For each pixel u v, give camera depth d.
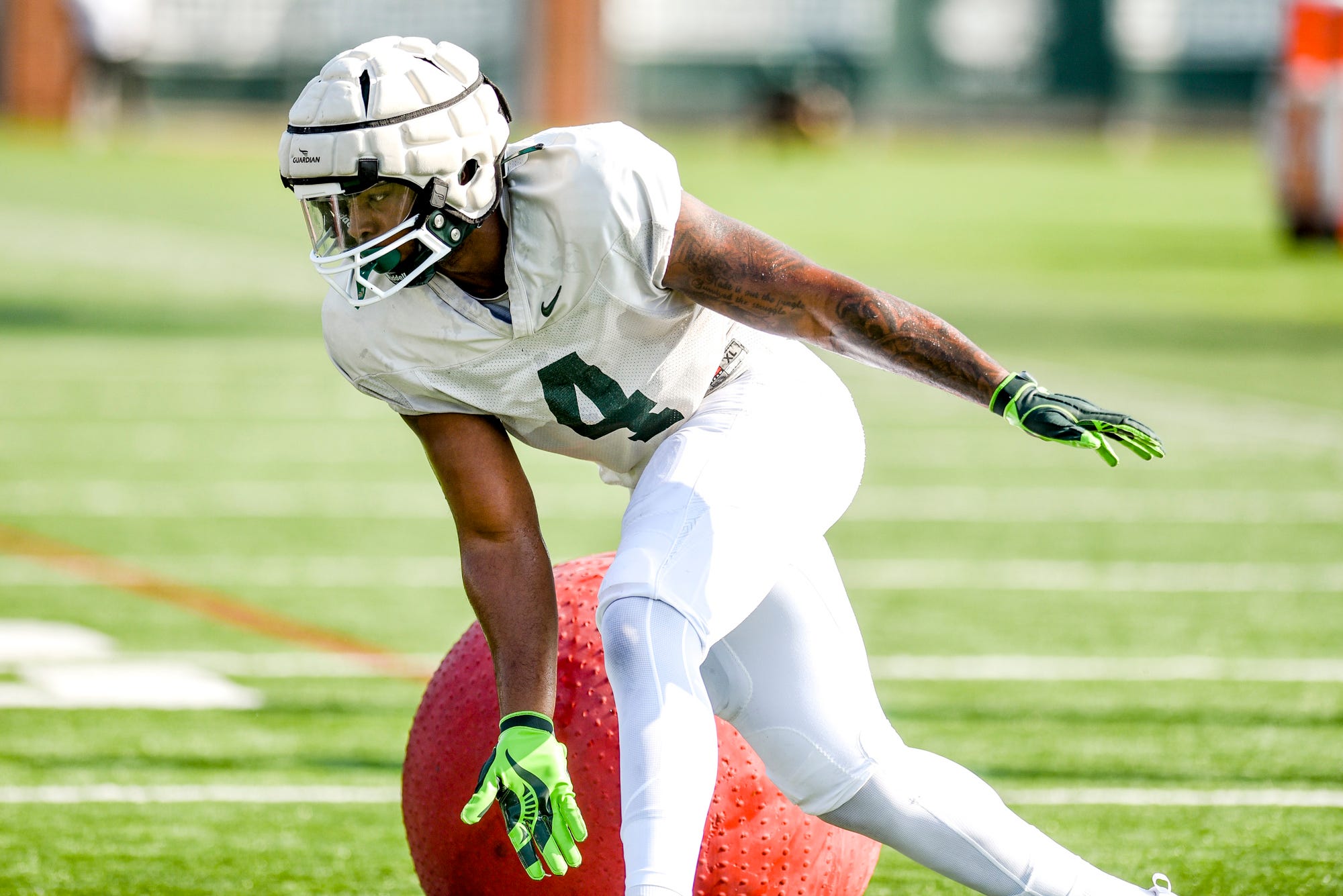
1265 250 74.56
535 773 10.10
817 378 11.41
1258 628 22.53
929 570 25.61
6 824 15.21
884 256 69.81
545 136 10.53
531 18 141.25
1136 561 26.28
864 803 10.75
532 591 10.65
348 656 21.03
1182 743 17.77
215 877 14.00
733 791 11.38
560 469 33.41
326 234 10.49
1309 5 73.44
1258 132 152.25
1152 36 151.88
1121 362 45.12
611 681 10.08
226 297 57.94
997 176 117.31
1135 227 84.31
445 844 11.84
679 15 147.12
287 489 31.25
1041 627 22.50
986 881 10.80
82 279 61.31
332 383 43.03
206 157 120.94
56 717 18.44
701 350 10.90
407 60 10.03
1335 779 16.66
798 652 10.62
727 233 10.44
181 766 16.91
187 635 21.84
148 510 29.33
